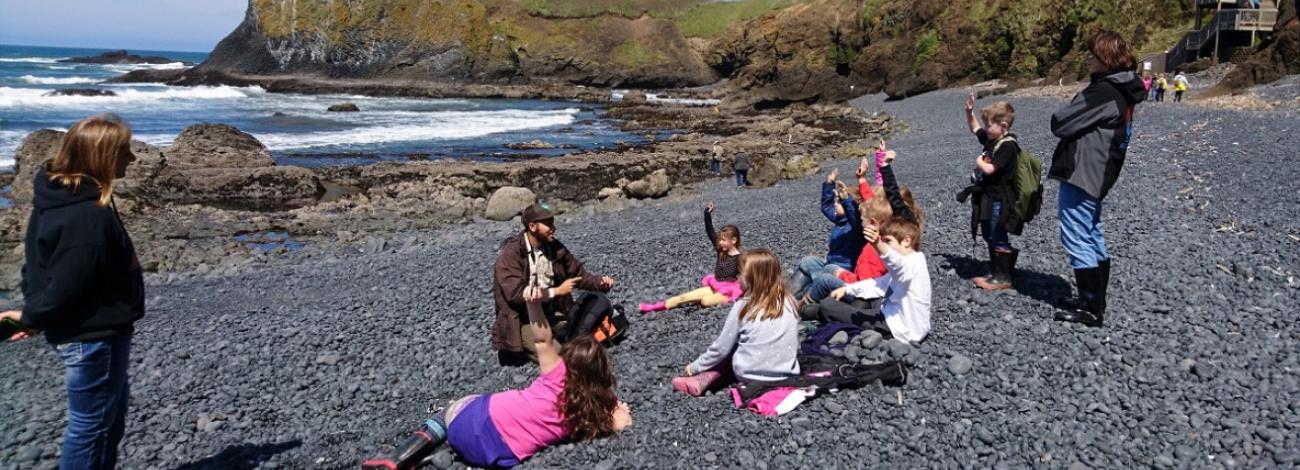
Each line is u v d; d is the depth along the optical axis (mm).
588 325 6816
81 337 3777
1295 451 4145
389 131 38438
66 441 3973
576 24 89625
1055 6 54969
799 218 13469
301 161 28234
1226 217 9523
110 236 3730
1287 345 5559
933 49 61531
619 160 28547
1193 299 6641
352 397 6379
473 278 10578
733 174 26344
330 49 78000
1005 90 48906
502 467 4941
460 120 46125
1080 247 5961
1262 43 34219
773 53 81500
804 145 33656
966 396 5184
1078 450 4441
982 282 7348
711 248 11266
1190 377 5195
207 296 11125
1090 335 5945
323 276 12258
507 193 18859
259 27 78312
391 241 16047
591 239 13625
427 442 5027
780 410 5152
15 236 16188
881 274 7148
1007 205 6871
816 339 6160
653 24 92562
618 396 5789
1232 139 16406
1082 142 5746
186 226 17578
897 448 4648
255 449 5410
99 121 3686
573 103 70500
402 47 79625
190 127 26781
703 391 5688
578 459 4879
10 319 3846
